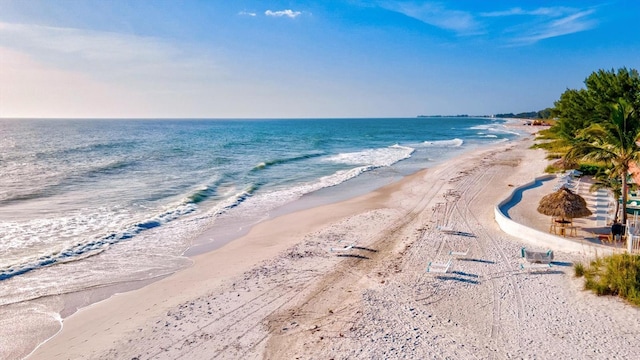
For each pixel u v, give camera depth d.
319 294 10.41
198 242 14.94
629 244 11.47
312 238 15.17
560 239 12.67
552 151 38.16
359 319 9.02
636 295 9.00
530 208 17.64
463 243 13.80
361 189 24.73
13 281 11.38
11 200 20.53
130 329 8.97
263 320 9.20
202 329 8.89
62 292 10.80
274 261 12.85
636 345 7.55
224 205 20.25
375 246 14.00
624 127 12.75
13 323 9.28
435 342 8.03
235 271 12.17
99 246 14.22
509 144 57.41
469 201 20.11
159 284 11.36
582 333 8.09
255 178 28.19
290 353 7.87
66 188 23.78
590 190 15.04
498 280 10.76
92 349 8.23
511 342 7.95
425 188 24.12
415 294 10.16
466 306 9.48
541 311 9.08
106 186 24.50
